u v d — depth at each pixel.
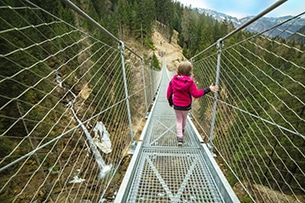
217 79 2.08
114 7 46.69
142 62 3.87
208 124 2.90
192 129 2.75
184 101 2.26
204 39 34.34
